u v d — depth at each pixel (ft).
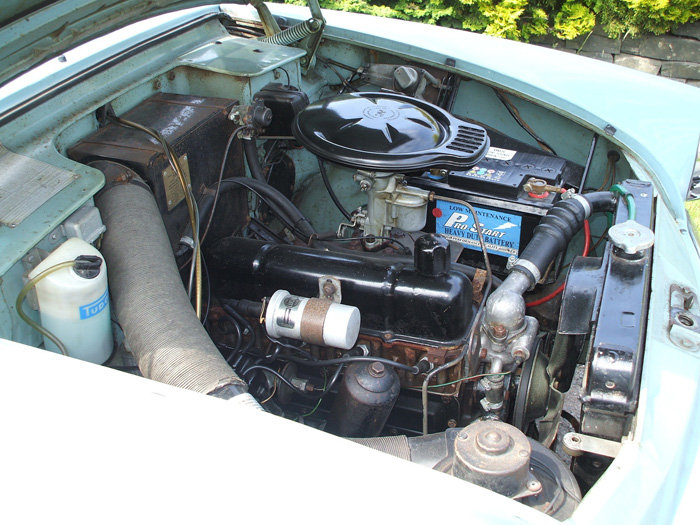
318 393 5.73
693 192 6.33
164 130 5.76
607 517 3.09
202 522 2.87
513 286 4.79
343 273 5.39
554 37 22.99
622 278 4.45
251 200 7.04
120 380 3.36
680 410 3.75
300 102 6.81
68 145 5.46
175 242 5.73
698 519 3.45
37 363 3.44
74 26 5.13
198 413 3.20
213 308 5.82
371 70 8.25
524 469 3.36
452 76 7.98
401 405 5.47
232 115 6.28
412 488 2.91
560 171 6.73
